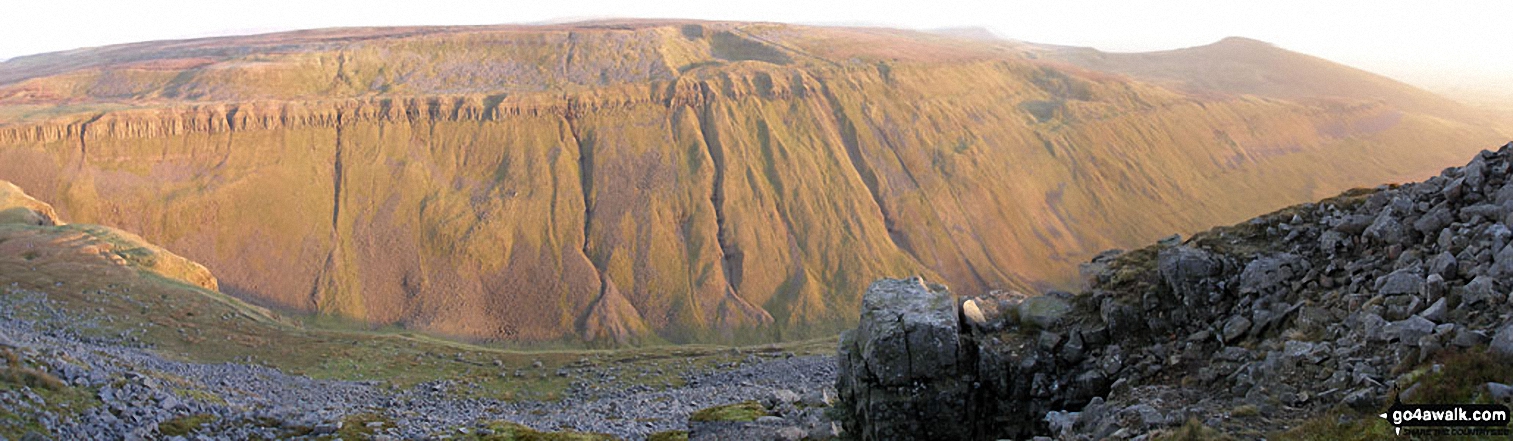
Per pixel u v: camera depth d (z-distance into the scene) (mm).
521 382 103750
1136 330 38062
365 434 50219
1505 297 28406
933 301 41500
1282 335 33719
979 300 43781
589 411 72938
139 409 45562
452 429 56219
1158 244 43312
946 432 38500
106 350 76188
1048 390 37531
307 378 91438
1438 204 35281
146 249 154375
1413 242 34656
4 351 46312
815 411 51844
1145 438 29062
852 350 41844
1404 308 31047
